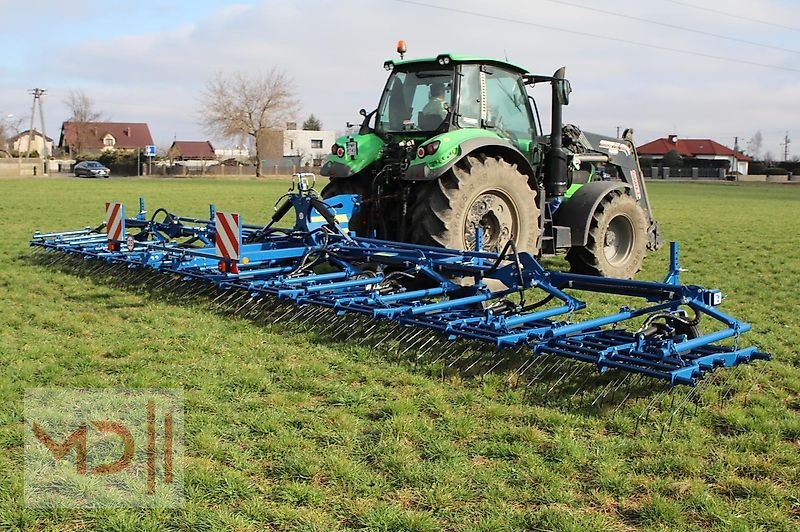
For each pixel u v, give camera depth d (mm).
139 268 7863
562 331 4449
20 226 13203
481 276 5766
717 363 4086
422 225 7113
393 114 8047
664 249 11906
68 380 4484
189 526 2881
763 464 3449
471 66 7660
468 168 7113
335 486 3203
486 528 2867
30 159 56188
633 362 4016
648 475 3342
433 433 3748
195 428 3762
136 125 86938
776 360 5145
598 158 9383
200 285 7152
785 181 61875
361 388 4430
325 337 5465
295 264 6871
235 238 6168
